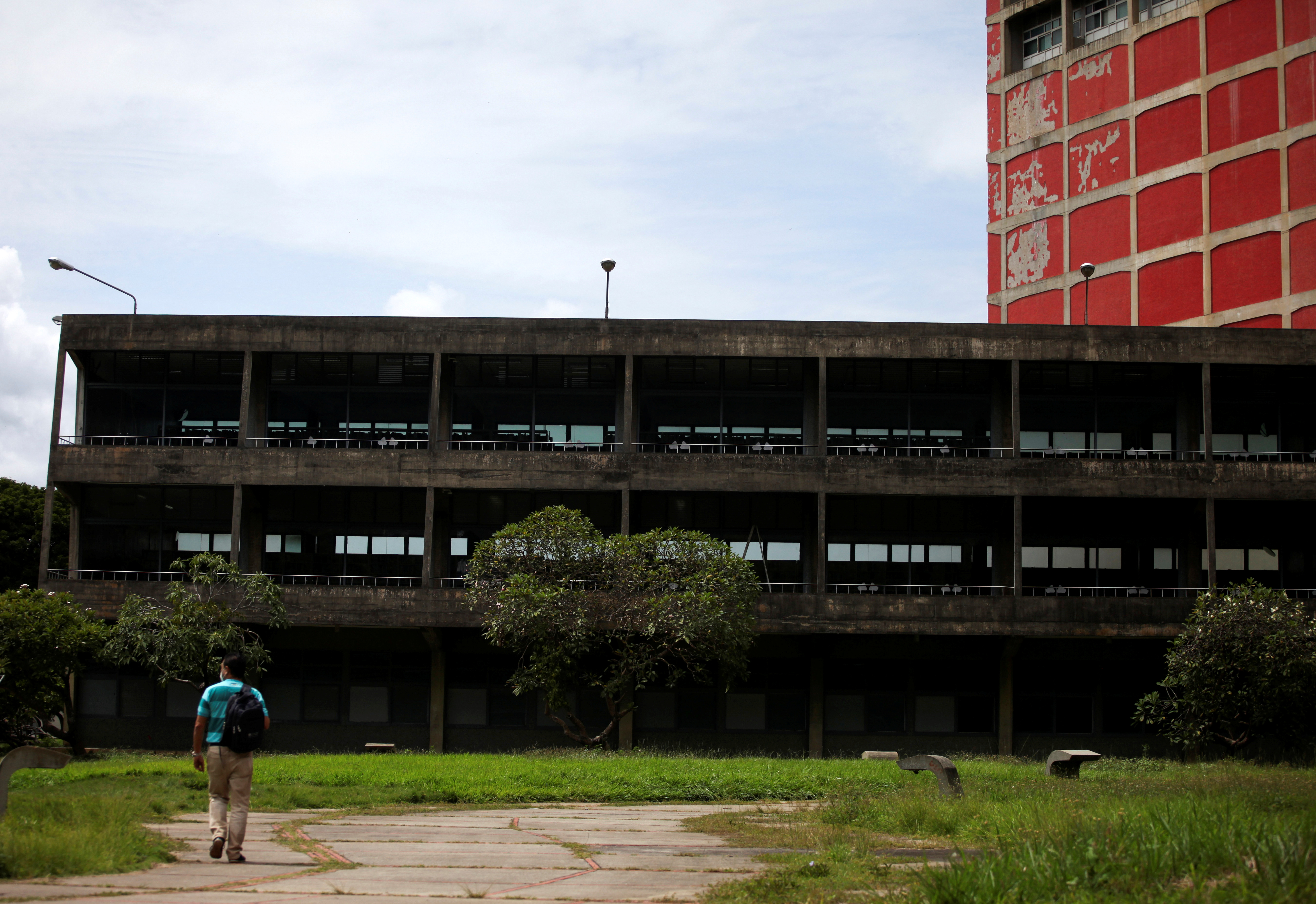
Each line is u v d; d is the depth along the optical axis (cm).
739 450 4175
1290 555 4194
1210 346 3959
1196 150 5100
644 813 1659
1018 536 3866
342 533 4225
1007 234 5803
